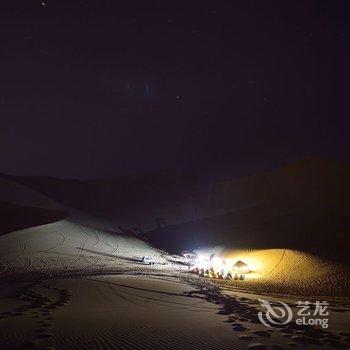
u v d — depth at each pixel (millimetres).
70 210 45156
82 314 9258
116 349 5809
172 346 6094
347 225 38250
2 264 23469
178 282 20484
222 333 7203
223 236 40188
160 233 45469
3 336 6504
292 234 35656
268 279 23188
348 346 6488
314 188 56500
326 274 23391
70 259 26484
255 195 58031
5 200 40562
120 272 23531
